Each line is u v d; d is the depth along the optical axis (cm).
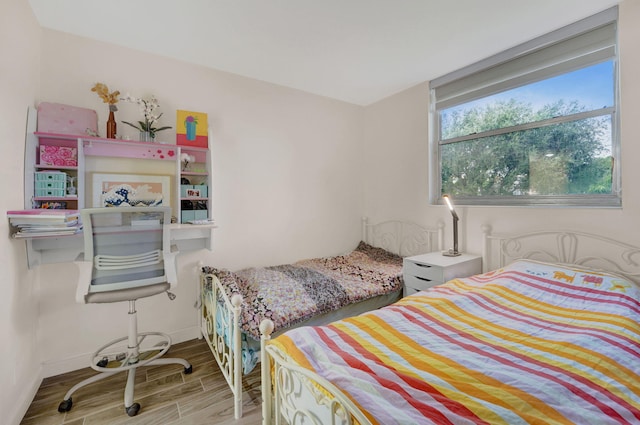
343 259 320
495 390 87
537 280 187
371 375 94
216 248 261
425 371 98
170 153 234
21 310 165
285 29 203
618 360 104
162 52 232
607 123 195
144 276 176
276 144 295
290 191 306
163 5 177
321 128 329
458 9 184
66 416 160
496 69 246
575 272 186
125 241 170
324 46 226
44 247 185
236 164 271
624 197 182
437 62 254
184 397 176
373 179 357
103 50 214
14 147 160
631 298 155
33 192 179
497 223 244
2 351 141
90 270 159
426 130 296
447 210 281
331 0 174
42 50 194
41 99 193
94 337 212
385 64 257
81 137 193
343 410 78
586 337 119
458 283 201
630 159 180
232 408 167
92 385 187
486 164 261
